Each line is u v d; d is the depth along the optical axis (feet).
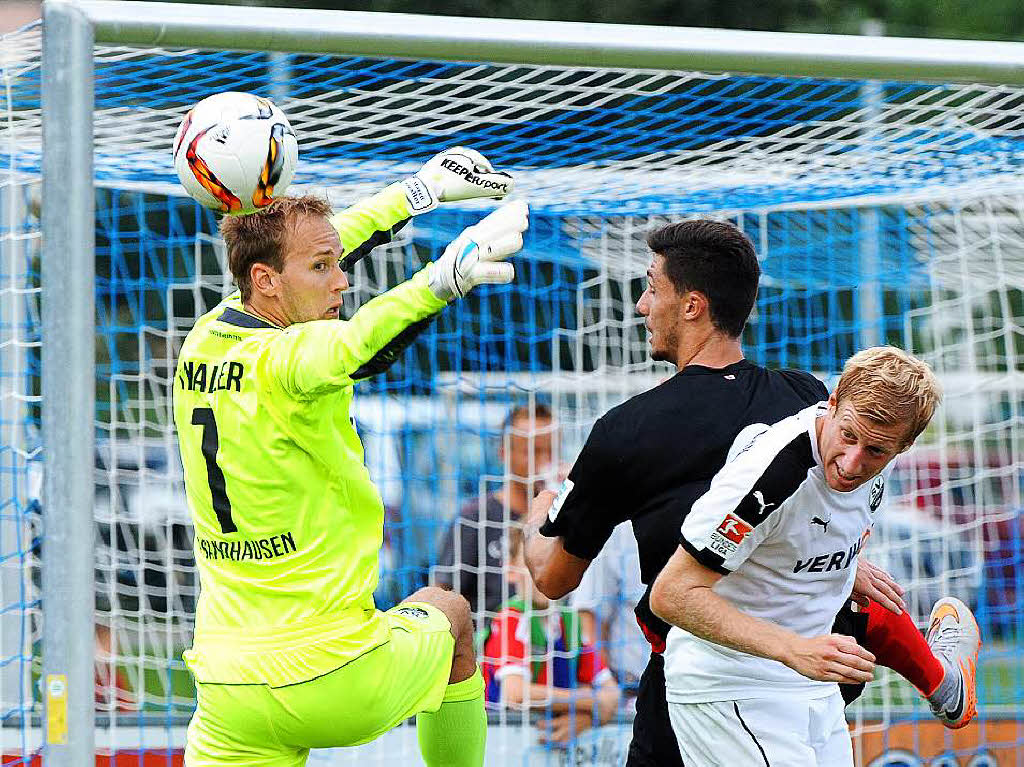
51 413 39.11
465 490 81.92
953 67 46.75
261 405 37.55
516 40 43.47
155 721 64.80
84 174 39.24
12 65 50.65
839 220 84.48
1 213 61.11
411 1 143.64
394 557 76.13
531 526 46.44
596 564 69.21
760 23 156.15
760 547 38.29
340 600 38.78
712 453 41.39
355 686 38.75
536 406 72.74
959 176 66.13
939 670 46.52
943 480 80.53
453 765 45.19
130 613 65.67
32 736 60.18
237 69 55.98
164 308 107.86
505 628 66.74
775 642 35.99
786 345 90.74
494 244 34.35
